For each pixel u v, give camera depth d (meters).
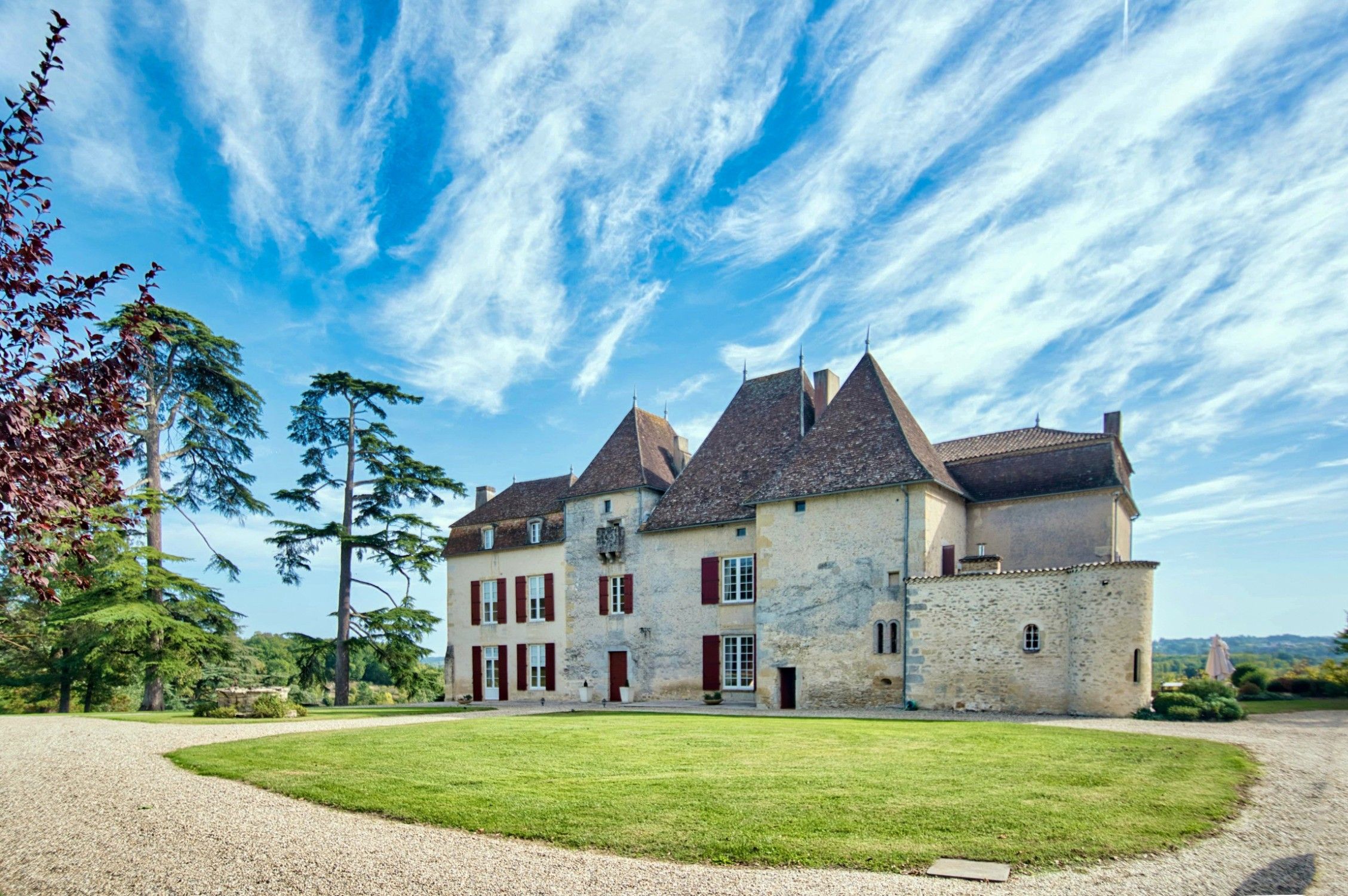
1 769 13.33
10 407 6.85
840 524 26.47
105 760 14.23
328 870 7.87
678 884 7.33
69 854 8.48
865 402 28.56
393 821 9.74
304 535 35.00
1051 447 27.75
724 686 29.94
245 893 7.28
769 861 7.93
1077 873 7.59
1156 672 83.88
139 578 28.97
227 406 33.81
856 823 9.06
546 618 36.66
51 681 38.84
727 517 30.36
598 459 36.31
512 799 10.46
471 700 38.62
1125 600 20.56
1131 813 9.51
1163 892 7.12
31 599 38.03
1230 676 31.80
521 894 7.16
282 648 69.00
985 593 22.88
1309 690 29.45
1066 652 21.41
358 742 15.81
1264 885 7.32
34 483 7.39
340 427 36.72
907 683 23.89
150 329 8.80
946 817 9.28
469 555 40.16
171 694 43.56
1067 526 26.34
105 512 8.49
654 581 32.56
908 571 24.89
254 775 12.56
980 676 22.67
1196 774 11.80
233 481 34.09
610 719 21.64
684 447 38.19
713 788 10.86
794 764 12.69
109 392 8.20
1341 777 11.84
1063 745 14.43
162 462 32.16
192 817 10.02
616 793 10.67
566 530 35.78
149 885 7.52
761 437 32.50
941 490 26.45
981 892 7.09
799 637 26.80
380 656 35.50
